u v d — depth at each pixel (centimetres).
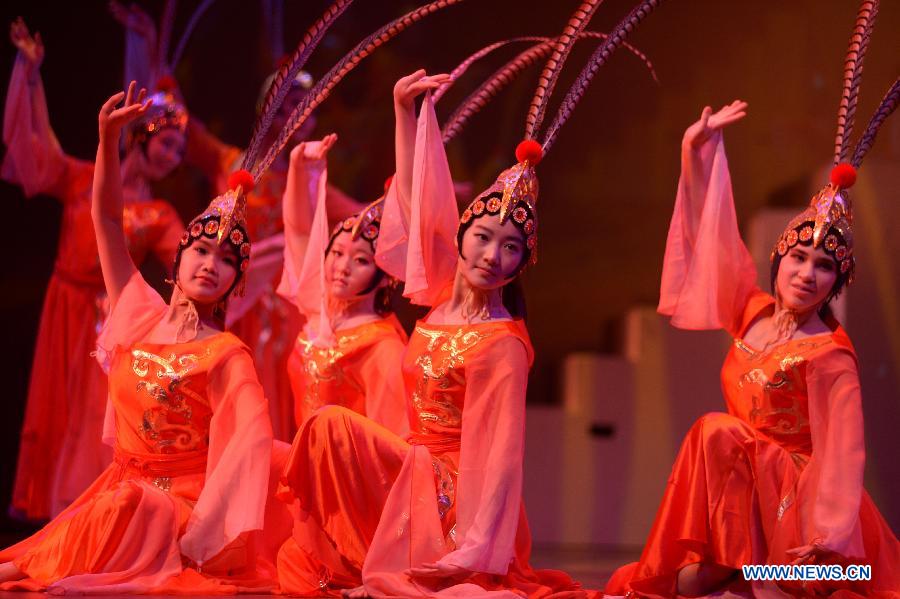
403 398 748
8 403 1352
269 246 1046
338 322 786
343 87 1445
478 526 617
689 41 1470
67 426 1037
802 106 1452
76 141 1390
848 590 625
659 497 1298
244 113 1430
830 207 668
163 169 1058
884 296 1116
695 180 720
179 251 701
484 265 658
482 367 651
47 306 1069
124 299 698
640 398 1305
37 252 1376
